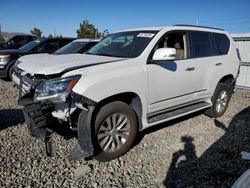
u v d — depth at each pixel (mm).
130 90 3662
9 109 5797
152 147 4145
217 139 4520
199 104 5176
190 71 4633
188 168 3543
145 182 3225
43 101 3271
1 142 4094
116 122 3629
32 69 3652
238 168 3533
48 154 3432
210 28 5434
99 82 3312
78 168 3412
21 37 18062
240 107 6672
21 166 3438
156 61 4016
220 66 5359
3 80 9594
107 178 3279
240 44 9406
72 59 3965
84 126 3303
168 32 4426
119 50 4367
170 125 5117
